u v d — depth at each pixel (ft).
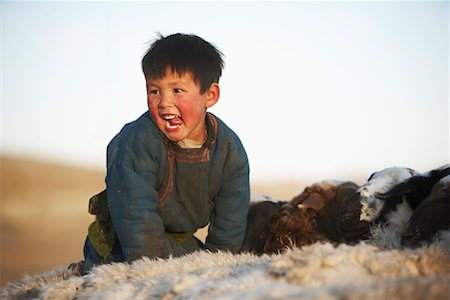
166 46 14.28
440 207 12.54
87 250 15.72
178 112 14.14
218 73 14.89
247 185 15.49
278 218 15.80
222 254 12.85
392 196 13.98
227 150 15.01
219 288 9.82
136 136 14.39
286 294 8.89
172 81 14.06
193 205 14.97
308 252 10.09
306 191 15.93
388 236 13.56
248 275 10.06
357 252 10.03
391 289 8.57
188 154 14.49
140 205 13.98
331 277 9.50
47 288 12.89
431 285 8.67
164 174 14.53
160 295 10.61
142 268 12.26
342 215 14.53
